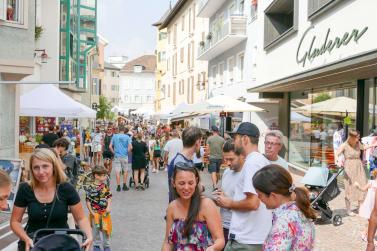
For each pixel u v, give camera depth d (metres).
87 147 26.17
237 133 4.71
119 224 10.02
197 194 3.82
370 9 11.29
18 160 8.11
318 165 18.36
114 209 11.77
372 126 14.02
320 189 10.17
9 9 13.34
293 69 17.38
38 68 23.38
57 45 27.25
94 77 65.50
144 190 15.27
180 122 41.03
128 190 15.21
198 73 40.03
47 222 4.32
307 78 15.19
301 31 16.61
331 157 16.95
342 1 13.08
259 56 22.80
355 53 12.09
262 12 22.19
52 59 27.19
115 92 113.94
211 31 32.25
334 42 13.49
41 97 13.98
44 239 3.86
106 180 7.56
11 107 14.09
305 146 20.11
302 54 16.34
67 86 28.97
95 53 47.53
